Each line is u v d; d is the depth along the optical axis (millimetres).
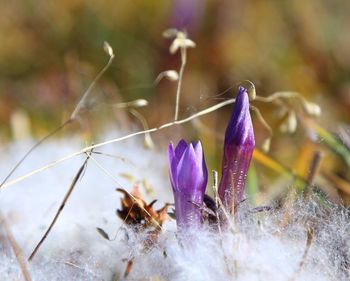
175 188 382
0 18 747
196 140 527
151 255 391
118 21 739
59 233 421
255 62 702
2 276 398
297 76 669
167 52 680
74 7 754
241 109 384
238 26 740
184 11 721
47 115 623
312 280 383
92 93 596
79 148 505
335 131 499
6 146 536
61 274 397
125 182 466
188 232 382
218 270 381
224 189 387
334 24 756
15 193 465
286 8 763
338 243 391
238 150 385
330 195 436
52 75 670
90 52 722
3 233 428
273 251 385
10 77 692
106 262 397
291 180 453
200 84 644
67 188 466
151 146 447
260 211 389
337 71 676
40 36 739
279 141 524
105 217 425
